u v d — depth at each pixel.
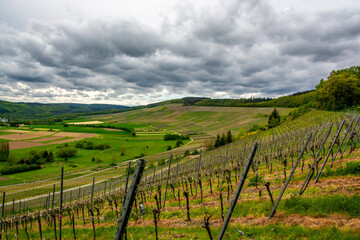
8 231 18.28
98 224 14.27
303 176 13.27
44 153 102.38
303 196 9.87
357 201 7.95
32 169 88.56
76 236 12.05
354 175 11.09
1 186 63.78
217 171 22.30
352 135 14.95
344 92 76.19
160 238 8.91
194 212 11.66
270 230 7.66
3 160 100.56
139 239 9.30
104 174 69.50
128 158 103.56
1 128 188.62
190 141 135.00
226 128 159.00
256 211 9.71
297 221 8.02
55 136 160.00
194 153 88.50
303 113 93.94
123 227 4.65
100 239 10.64
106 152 118.25
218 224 9.37
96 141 144.75
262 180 15.00
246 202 11.10
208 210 11.40
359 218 7.32
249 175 19.30
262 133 81.56
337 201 8.38
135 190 4.62
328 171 12.30
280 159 22.14
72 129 188.88
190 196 16.36
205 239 7.94
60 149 110.44
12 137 153.38
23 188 59.09
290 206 9.16
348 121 29.72
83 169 84.56
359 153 15.88
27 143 136.00
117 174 64.94
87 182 59.00
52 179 70.81
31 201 42.97
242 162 20.14
